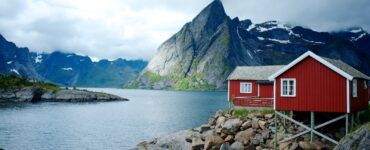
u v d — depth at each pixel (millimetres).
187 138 47938
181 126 80875
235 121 46125
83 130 73188
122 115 104812
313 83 38875
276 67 65500
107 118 96250
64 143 58438
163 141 50094
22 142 58375
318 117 42719
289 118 39875
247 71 67375
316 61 38812
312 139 38500
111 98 183500
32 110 113625
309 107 38906
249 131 43625
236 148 40375
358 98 41406
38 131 70188
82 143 58688
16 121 84438
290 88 40156
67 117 96688
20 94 159250
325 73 38375
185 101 185875
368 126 27406
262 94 62656
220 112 55812
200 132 51500
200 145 43594
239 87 66312
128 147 56031
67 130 72688
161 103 166250
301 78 39469
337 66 39344
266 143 41469
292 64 39688
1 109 113875
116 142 60031
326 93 38219
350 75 36969
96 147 55719
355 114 42406
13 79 169875
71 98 169125
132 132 71375
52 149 53531
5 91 158750
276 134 40062
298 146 37062
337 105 37688
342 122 41531
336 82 37812
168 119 94750
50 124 81188
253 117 48000
